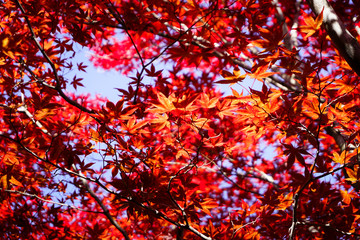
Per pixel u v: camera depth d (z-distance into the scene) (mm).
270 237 2955
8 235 3523
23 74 3193
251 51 4242
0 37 2346
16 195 3322
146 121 2385
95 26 3061
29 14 2801
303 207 2811
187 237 3061
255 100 2318
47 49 3379
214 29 3154
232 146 2969
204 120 2414
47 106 2395
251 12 2922
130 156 2570
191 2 2615
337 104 2391
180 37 2658
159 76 3146
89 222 4652
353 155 2504
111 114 2303
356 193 2721
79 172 3068
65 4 2838
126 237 3172
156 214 2629
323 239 2865
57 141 2578
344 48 1994
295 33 4117
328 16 2078
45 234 3521
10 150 2850
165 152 2787
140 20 2926
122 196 2545
